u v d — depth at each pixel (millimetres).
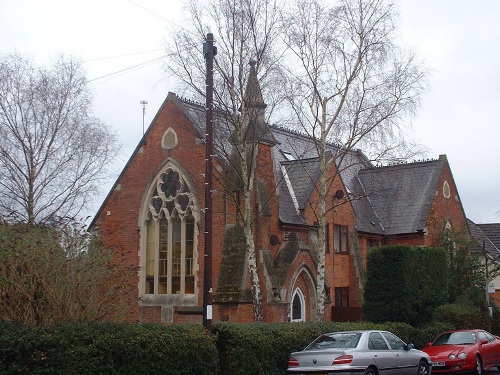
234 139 23719
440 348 22438
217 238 27438
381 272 26984
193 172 28609
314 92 23578
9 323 13562
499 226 50219
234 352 17359
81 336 13836
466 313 28594
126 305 17406
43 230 15953
